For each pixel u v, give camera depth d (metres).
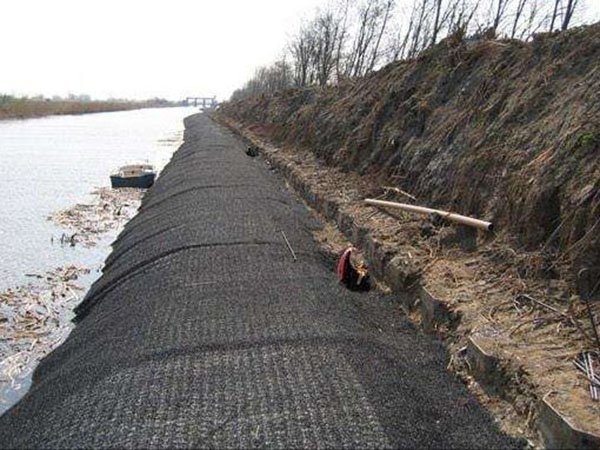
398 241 7.65
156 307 6.34
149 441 3.74
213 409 4.09
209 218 10.30
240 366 4.73
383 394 4.31
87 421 4.08
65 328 7.94
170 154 33.12
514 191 6.21
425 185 8.78
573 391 3.77
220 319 5.81
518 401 4.03
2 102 72.81
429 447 3.75
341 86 19.64
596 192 4.92
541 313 4.86
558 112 6.35
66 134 46.91
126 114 105.38
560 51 7.34
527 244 5.75
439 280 6.03
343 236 9.80
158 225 10.88
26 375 6.63
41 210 15.74
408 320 6.17
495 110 7.89
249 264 7.67
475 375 4.64
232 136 36.06
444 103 10.04
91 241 12.64
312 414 3.99
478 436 3.93
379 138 12.16
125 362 5.00
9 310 8.48
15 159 28.14
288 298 6.39
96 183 20.98
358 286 7.15
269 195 12.98
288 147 21.80
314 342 5.15
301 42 43.34
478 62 9.73
